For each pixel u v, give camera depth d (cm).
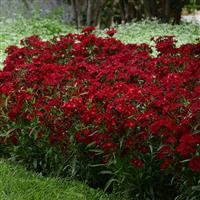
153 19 1703
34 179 639
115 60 774
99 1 1644
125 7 1897
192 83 677
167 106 589
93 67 745
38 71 735
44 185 623
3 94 702
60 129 644
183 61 748
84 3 1689
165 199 599
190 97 622
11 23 1638
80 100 632
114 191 615
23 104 678
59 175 659
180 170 562
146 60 785
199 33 1570
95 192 619
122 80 701
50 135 653
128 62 785
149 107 602
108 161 605
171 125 559
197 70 691
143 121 578
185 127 561
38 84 719
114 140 593
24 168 675
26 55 847
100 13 1653
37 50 852
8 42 1369
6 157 725
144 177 588
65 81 701
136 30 1548
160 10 1827
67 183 634
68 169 658
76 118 632
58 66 751
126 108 586
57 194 604
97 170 639
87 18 1669
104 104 630
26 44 900
